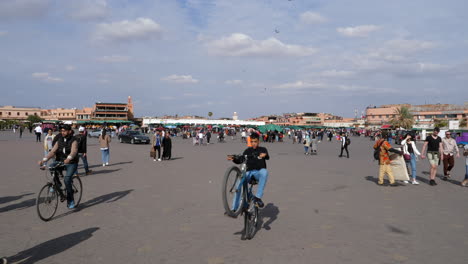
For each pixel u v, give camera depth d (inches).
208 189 348.2
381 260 161.0
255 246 179.8
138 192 330.6
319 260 160.2
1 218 232.8
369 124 4682.6
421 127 2839.6
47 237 193.2
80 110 5354.3
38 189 337.1
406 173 384.5
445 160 421.4
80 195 270.5
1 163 562.3
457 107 3750.0
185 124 3420.3
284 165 591.5
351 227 215.9
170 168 536.1
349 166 579.8
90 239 189.6
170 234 199.6
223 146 1211.2
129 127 2920.8
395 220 233.0
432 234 202.1
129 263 155.9
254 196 199.0
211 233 202.1
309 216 243.3
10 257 162.6
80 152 449.1
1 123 3068.4
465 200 302.8
